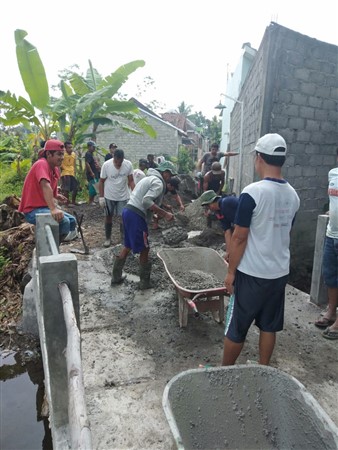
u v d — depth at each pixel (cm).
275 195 244
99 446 231
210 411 173
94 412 258
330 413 258
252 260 251
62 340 231
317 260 411
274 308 264
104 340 347
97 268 534
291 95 564
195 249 438
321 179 630
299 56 555
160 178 433
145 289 461
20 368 430
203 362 316
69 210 941
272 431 173
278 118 562
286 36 536
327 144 618
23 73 905
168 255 428
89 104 1024
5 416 354
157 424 249
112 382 289
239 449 171
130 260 551
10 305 557
